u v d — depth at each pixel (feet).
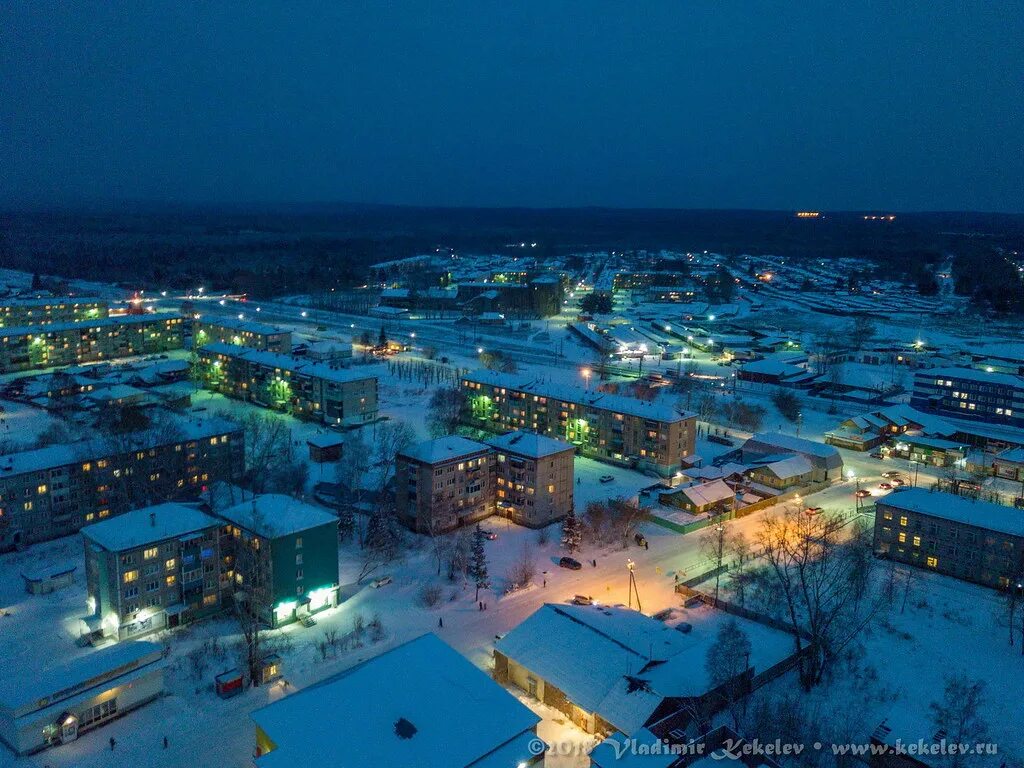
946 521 355.77
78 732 241.14
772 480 460.14
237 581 321.73
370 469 466.29
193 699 258.98
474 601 325.42
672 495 425.28
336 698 224.94
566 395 540.11
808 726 242.37
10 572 345.72
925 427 563.89
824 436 572.92
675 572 355.77
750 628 299.38
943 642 299.38
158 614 303.07
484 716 222.48
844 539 389.80
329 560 317.63
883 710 255.29
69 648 286.46
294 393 604.08
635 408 503.61
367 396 588.50
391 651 247.29
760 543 381.81
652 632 279.69
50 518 379.55
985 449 545.44
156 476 412.77
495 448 416.46
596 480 478.59
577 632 275.18
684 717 240.32
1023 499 428.97
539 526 403.13
